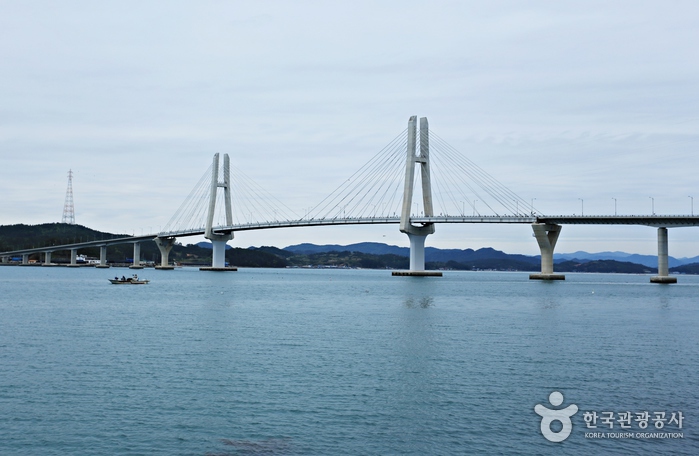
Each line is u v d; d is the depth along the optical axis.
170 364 41.41
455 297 108.12
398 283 167.75
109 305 85.94
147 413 30.70
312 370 39.75
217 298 101.69
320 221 197.38
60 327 59.88
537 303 95.06
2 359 42.72
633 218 154.50
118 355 44.50
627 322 68.06
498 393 34.62
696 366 42.16
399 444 27.16
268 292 120.31
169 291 120.69
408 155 177.00
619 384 36.88
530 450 26.83
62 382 36.25
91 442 27.11
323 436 27.92
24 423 29.19
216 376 37.97
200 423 29.39
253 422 29.56
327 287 142.50
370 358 43.91
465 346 49.47
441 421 29.92
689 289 145.25
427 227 185.62
